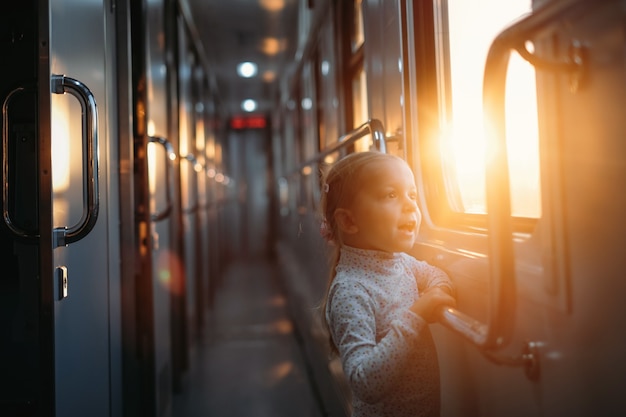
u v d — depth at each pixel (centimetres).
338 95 379
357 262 126
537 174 133
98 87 237
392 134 215
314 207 454
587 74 85
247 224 1370
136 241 294
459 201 184
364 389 108
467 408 141
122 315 277
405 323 112
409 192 124
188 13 593
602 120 82
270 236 1369
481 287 124
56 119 180
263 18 674
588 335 88
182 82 511
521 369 111
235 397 388
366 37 257
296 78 733
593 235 86
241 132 1379
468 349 139
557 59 94
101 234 238
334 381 298
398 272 129
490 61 91
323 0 423
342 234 129
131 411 278
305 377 427
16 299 214
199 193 634
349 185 124
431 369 129
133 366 277
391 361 108
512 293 95
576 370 92
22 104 203
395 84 209
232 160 1373
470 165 175
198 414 357
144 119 297
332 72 402
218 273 948
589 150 86
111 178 258
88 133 167
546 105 98
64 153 189
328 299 125
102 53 245
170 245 423
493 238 96
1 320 213
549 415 101
